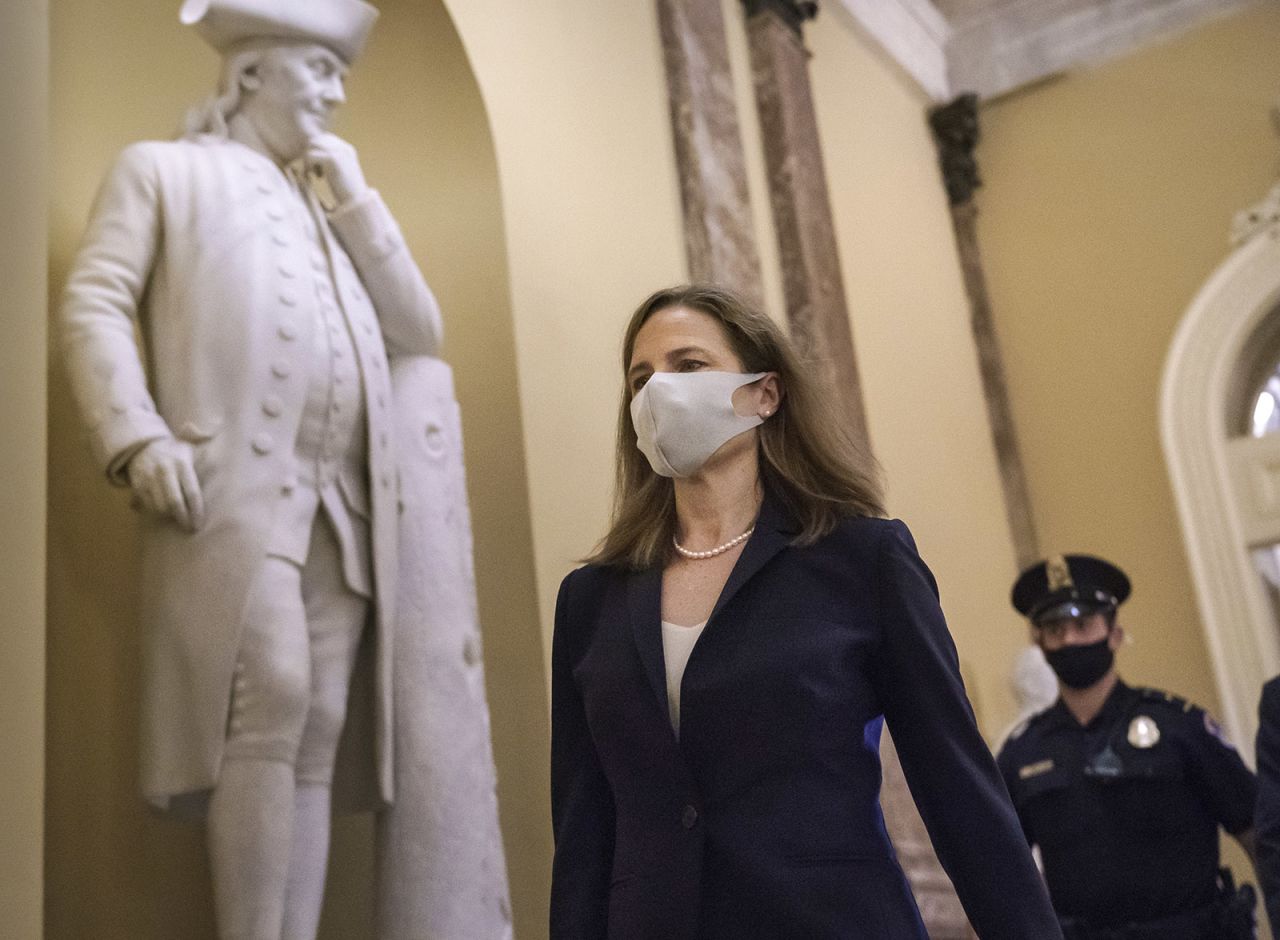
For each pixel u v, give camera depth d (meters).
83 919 3.59
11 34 3.41
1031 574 4.66
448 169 5.25
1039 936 1.79
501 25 5.46
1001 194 9.73
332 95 4.01
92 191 4.25
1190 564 8.62
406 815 3.52
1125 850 4.27
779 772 1.86
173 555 3.24
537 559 4.85
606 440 5.36
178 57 4.64
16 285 3.27
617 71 6.18
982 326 9.46
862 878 1.81
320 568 3.47
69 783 3.64
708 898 1.83
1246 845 4.32
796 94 7.66
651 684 1.96
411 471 3.82
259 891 3.09
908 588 1.95
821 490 2.11
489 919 3.56
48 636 3.66
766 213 7.26
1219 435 8.73
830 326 7.22
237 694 3.18
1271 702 3.81
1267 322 8.93
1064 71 9.73
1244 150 9.09
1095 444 9.10
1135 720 4.38
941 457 8.39
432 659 3.67
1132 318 9.19
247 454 3.35
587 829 2.07
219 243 3.54
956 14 9.89
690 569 2.09
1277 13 9.16
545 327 5.22
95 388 3.30
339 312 3.70
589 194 5.71
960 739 1.88
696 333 2.20
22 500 3.15
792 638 1.92
